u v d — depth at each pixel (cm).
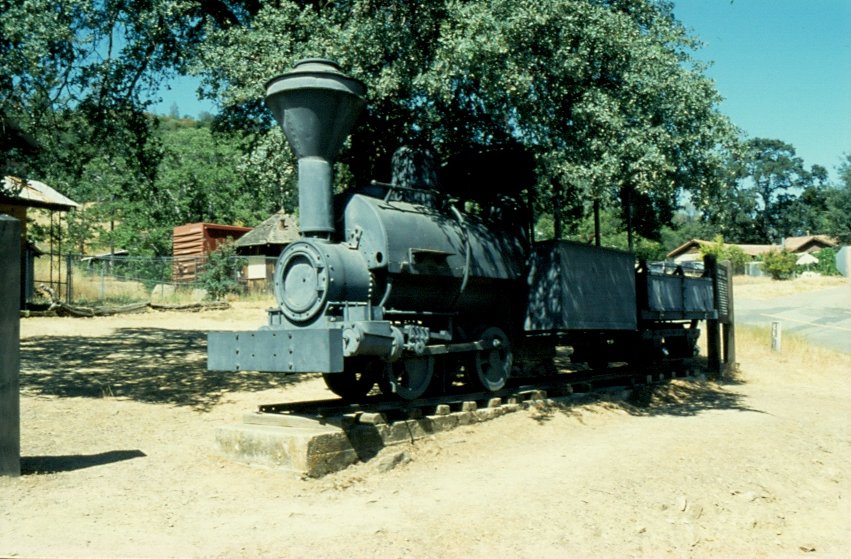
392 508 648
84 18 1248
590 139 1086
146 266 3375
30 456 775
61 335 1823
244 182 1308
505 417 993
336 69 881
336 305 834
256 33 1137
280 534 575
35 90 1272
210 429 927
